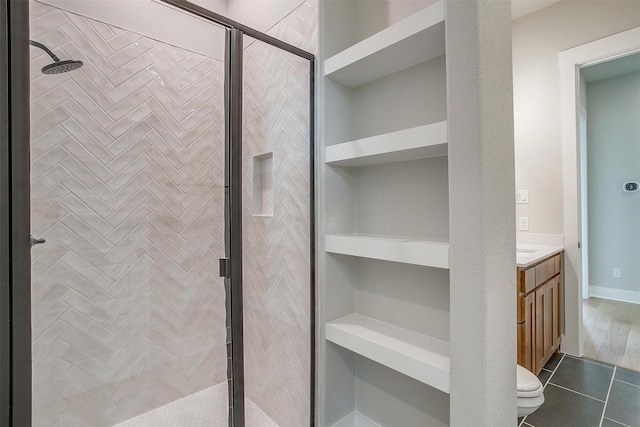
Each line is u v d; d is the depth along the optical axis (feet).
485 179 3.13
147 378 5.48
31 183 4.22
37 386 4.29
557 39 8.18
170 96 5.77
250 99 5.82
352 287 5.38
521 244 8.68
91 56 5.00
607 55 7.41
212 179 5.97
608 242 12.46
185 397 5.60
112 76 5.23
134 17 5.41
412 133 3.83
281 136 5.52
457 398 3.30
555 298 7.67
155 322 5.59
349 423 5.25
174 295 5.77
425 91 4.46
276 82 5.55
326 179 4.99
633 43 7.05
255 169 5.93
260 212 5.98
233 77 5.44
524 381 4.65
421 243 3.81
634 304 11.75
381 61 4.47
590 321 10.19
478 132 3.11
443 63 4.27
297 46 5.39
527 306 6.08
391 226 4.89
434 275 4.36
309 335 5.12
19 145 3.78
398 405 4.74
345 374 5.21
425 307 4.46
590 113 12.71
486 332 3.09
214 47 5.52
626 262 12.11
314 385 5.04
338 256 5.15
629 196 11.97
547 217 8.38
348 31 5.32
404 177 4.72
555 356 7.90
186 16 5.47
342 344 4.66
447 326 4.22
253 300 5.91
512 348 3.51
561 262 8.09
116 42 5.26
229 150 5.57
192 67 5.74
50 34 4.51
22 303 3.78
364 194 5.27
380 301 5.03
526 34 8.71
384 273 4.98
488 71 3.21
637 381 6.77
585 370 7.23
